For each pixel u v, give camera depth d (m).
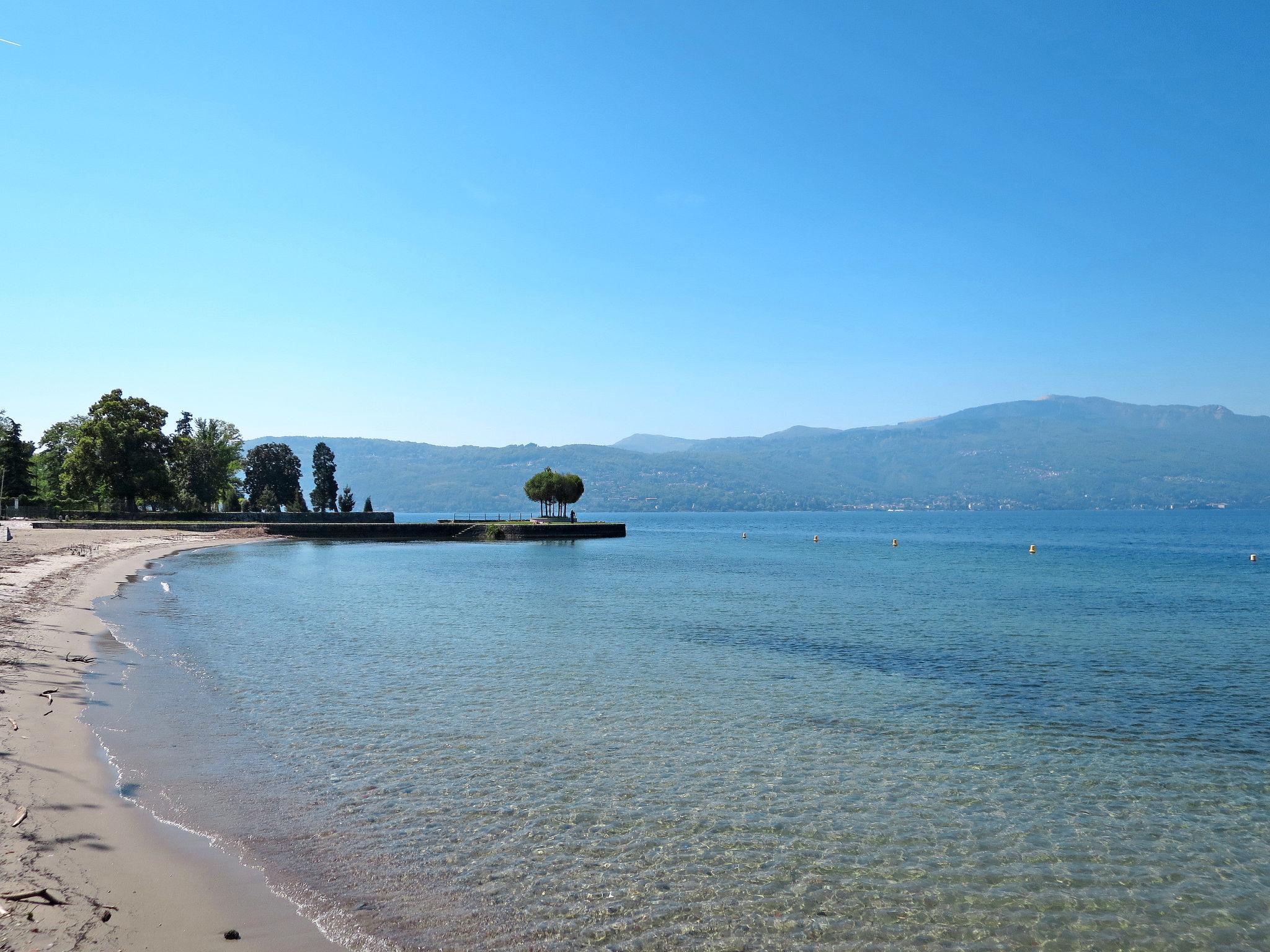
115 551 65.75
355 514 134.88
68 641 23.73
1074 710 18.58
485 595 42.84
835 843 10.98
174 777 12.34
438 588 47.00
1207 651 26.81
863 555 91.62
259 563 65.38
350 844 10.28
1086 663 24.55
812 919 8.91
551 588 47.41
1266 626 32.88
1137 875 10.25
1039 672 22.95
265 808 11.34
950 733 16.58
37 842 9.25
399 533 111.38
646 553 90.62
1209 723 17.61
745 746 15.32
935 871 10.23
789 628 31.33
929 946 8.44
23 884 8.15
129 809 10.76
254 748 14.20
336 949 7.58
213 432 129.50
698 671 22.42
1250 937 8.81
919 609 38.06
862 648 26.84
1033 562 79.44
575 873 9.78
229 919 7.97
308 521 127.31
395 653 24.52
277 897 8.58
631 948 8.11
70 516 107.31
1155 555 93.69
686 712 17.75
